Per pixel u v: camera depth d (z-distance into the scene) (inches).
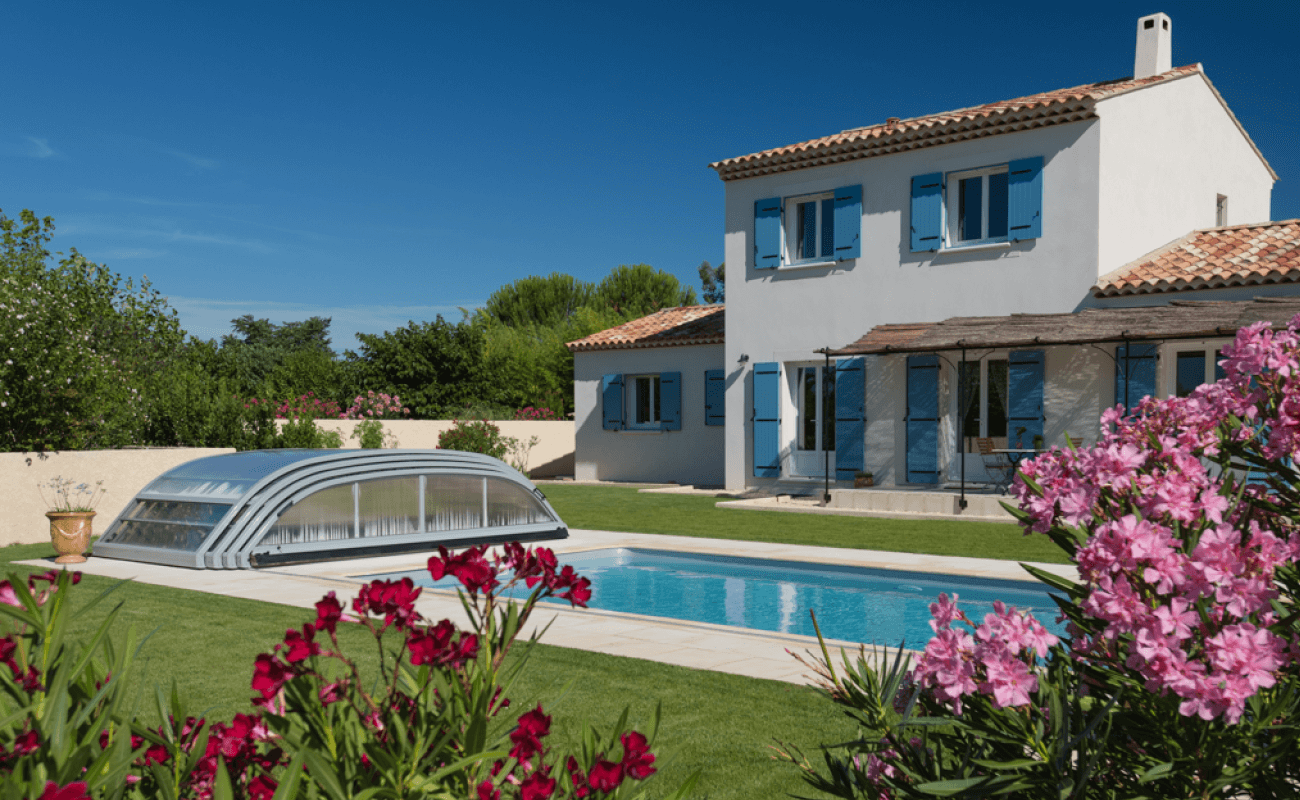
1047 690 80.4
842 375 729.6
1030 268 651.5
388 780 73.1
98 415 616.7
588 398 994.7
